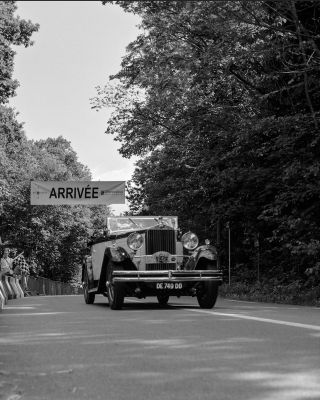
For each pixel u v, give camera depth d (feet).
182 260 44.65
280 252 76.69
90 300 54.54
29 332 28.35
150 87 89.76
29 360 20.54
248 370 18.01
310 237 61.93
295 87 64.69
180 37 72.08
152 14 66.85
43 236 201.77
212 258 43.57
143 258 43.98
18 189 195.93
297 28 57.93
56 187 114.52
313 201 63.87
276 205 63.62
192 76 75.82
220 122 79.92
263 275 78.18
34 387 16.37
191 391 15.58
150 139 98.73
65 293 225.76
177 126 91.50
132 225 48.39
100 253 49.62
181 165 94.94
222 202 77.41
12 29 111.86
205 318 33.78
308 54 63.93
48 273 235.81
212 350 21.72
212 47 66.44
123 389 15.96
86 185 115.03
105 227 49.16
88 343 24.23
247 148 70.33
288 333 26.04
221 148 77.00
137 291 42.47
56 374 18.06
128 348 22.66
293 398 14.73
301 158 62.23
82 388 16.17
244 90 79.00
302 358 19.77
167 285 42.45
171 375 17.56
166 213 96.84
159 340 24.61
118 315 37.35
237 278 83.46
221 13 59.41
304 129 61.00
